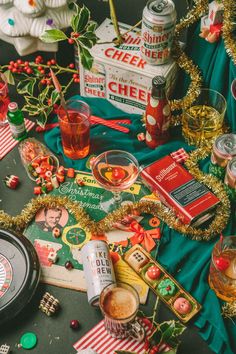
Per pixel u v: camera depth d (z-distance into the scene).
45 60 1.09
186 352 0.80
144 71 0.98
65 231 0.91
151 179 0.93
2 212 0.92
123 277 0.86
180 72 1.05
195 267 0.87
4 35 1.05
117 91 1.04
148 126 0.97
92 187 0.96
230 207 0.92
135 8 1.10
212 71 1.00
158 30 0.93
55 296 0.85
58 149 1.01
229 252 0.85
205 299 0.84
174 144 1.00
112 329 0.80
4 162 1.00
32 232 0.91
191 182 0.92
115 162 0.95
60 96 0.93
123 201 0.94
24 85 1.07
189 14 1.00
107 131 1.03
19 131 1.01
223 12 0.94
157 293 0.84
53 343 0.81
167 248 0.89
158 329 0.79
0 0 0.99
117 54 1.00
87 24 0.94
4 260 0.87
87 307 0.84
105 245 0.85
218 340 0.81
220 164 0.93
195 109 1.01
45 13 1.01
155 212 0.92
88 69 0.95
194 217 0.88
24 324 0.83
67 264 0.87
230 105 0.98
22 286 0.82
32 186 0.97
